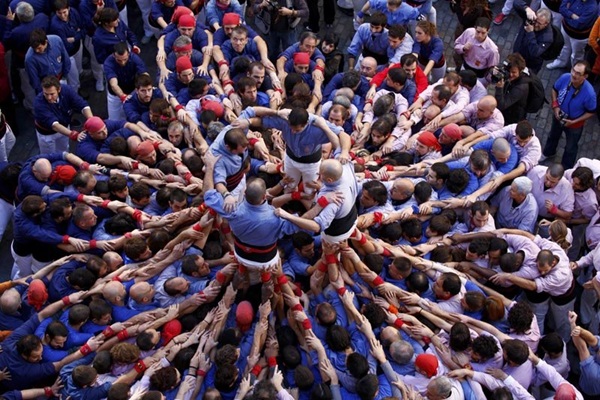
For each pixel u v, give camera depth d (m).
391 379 8.92
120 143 11.25
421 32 13.00
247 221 8.42
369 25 13.09
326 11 15.62
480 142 11.44
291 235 10.10
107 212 10.70
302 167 9.64
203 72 12.43
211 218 9.88
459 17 13.92
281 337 9.26
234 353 8.76
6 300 9.76
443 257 10.06
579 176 10.77
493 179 10.87
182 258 9.95
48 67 12.54
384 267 10.02
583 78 12.12
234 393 8.91
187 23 12.76
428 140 11.27
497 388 8.83
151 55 15.15
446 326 9.48
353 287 9.80
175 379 8.77
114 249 10.35
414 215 10.45
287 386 9.05
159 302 9.70
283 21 13.87
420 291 9.71
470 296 9.48
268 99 12.10
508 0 15.71
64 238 10.32
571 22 13.91
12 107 13.40
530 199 10.77
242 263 8.97
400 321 9.41
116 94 12.60
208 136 11.23
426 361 8.89
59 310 9.73
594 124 14.20
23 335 9.43
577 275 10.98
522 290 10.40
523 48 13.36
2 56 12.77
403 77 11.98
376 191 10.23
